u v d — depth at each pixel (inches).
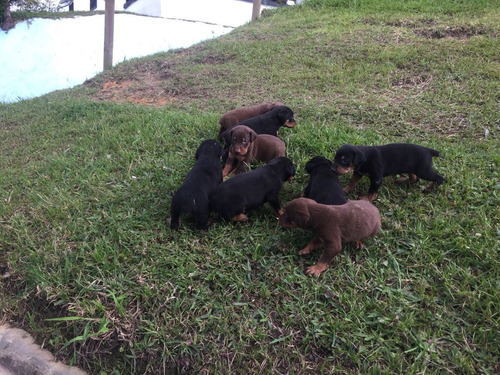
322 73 106.6
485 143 71.8
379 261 49.5
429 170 59.0
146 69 134.4
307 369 39.9
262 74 111.8
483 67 97.7
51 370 44.6
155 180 67.1
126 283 48.2
